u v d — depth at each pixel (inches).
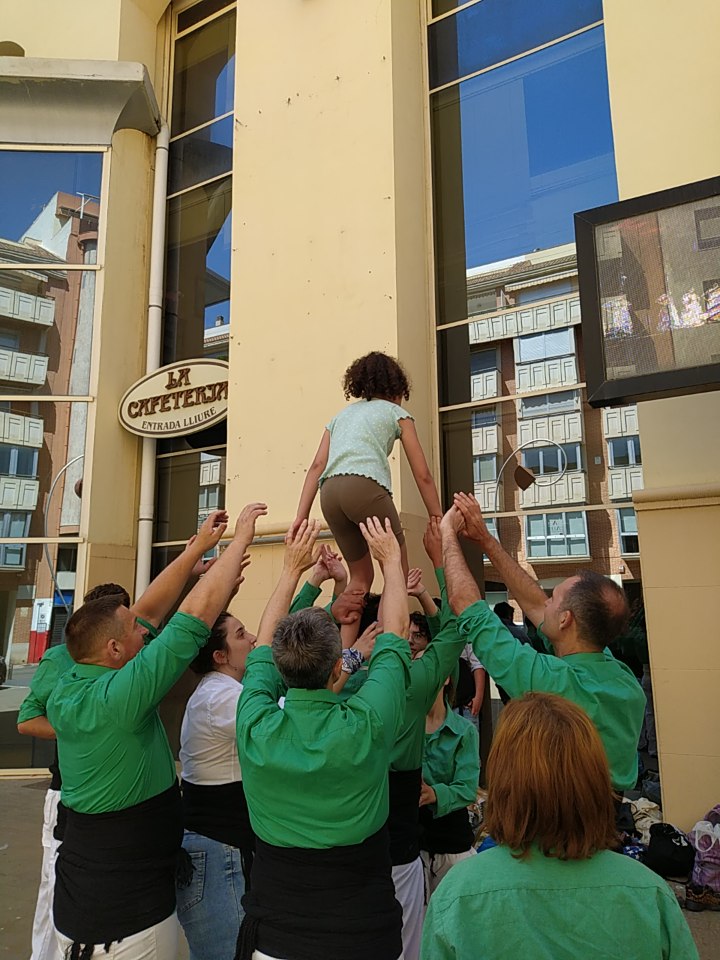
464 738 118.4
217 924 98.7
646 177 216.8
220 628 112.9
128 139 367.9
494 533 250.7
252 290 282.4
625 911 52.9
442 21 297.4
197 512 331.6
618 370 179.5
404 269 259.4
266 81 296.5
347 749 72.8
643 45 223.8
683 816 181.6
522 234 266.8
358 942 71.0
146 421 334.3
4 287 355.6
